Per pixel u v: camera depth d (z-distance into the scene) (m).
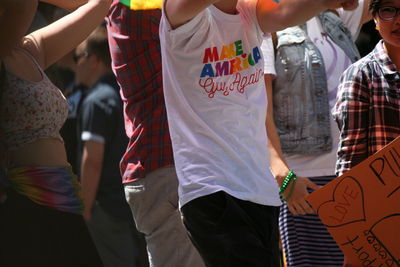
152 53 8.08
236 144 6.86
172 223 8.07
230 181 6.79
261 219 6.95
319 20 8.98
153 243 8.20
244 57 6.95
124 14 8.14
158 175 8.02
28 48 7.24
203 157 6.79
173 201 8.03
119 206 12.04
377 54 7.27
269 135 8.44
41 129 6.91
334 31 8.98
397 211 6.80
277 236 7.18
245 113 6.94
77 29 7.55
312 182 8.30
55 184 6.87
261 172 6.99
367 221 6.83
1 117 6.80
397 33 7.12
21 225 6.66
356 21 9.16
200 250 6.95
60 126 7.12
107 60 12.08
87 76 12.20
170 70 6.88
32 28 9.36
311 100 8.77
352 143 7.21
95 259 6.93
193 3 6.50
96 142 11.86
